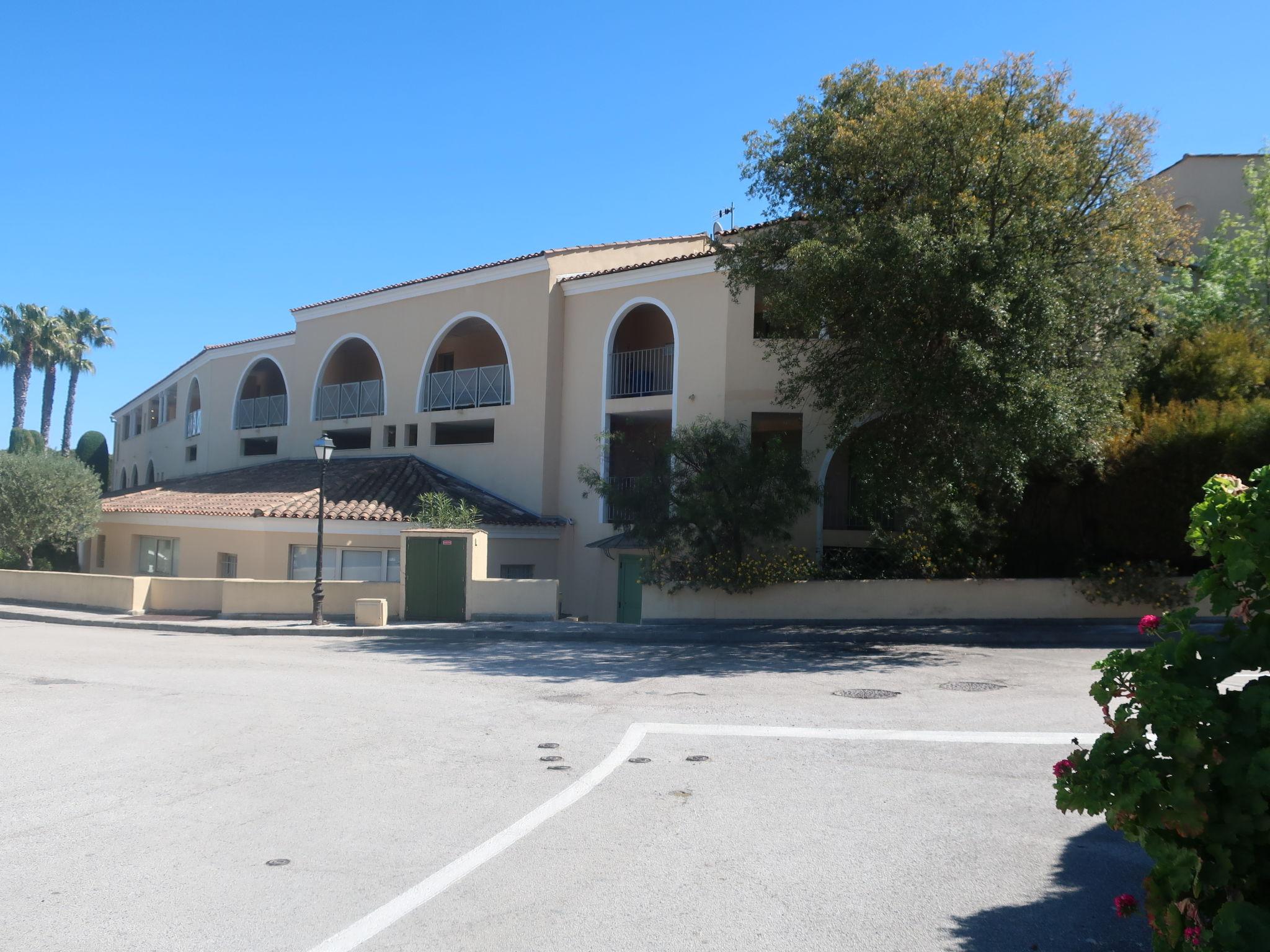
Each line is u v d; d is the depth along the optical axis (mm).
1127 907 3402
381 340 29672
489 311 26391
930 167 14562
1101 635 15953
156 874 5445
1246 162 26547
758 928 4668
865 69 16375
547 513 24594
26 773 7789
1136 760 3105
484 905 4973
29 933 4633
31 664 14664
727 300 21422
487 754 8375
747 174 16781
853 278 14281
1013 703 10234
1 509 26531
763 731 9086
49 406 56000
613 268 24828
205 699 11305
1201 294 22734
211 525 24750
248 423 35188
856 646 15555
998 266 13594
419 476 26156
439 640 18141
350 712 10375
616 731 9258
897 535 18891
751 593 18891
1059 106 15172
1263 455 15648
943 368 13891
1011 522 18984
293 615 21500
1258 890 3016
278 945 4504
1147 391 18594
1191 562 17266
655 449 21906
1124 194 15367
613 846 5879
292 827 6309
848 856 5652
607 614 23406
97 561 31500
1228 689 3512
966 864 5500
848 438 17422
